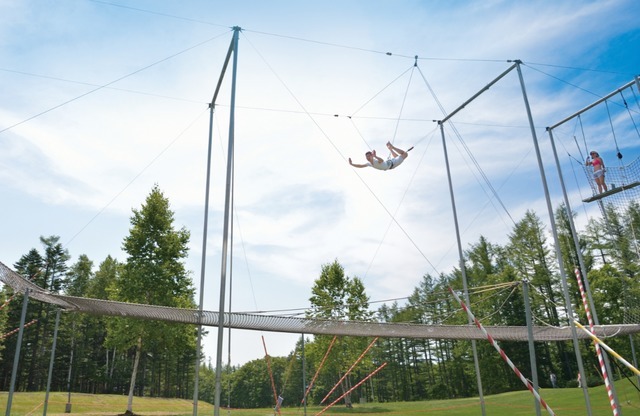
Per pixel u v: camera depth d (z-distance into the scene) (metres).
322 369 32.88
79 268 49.12
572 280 39.12
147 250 26.97
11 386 10.02
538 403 8.49
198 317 11.75
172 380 71.75
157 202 27.73
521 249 42.19
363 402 36.94
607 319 34.19
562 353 42.16
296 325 12.53
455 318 42.72
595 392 25.03
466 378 52.81
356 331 13.23
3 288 46.66
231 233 12.72
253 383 91.12
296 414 26.00
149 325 24.25
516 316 40.53
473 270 49.19
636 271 33.38
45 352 50.25
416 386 60.72
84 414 22.33
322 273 35.00
